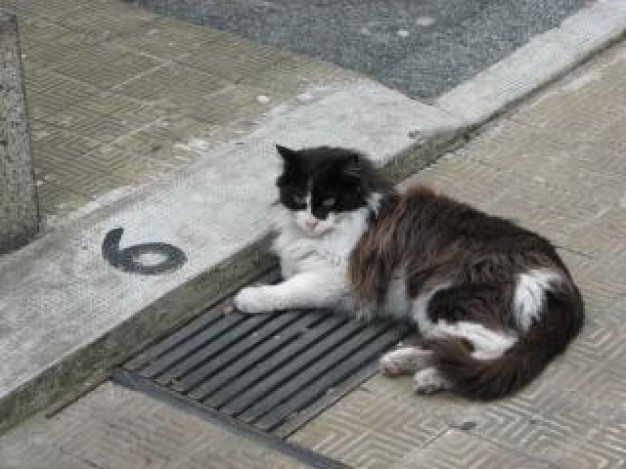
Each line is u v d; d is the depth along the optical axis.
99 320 6.02
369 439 5.52
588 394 5.76
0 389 5.59
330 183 6.12
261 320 6.30
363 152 7.05
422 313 6.06
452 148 7.76
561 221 7.03
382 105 7.93
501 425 5.57
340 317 6.34
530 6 9.16
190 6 9.17
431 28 8.89
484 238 6.02
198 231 6.68
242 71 8.33
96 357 5.95
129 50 8.57
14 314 6.04
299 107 7.89
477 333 5.74
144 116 7.79
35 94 8.01
